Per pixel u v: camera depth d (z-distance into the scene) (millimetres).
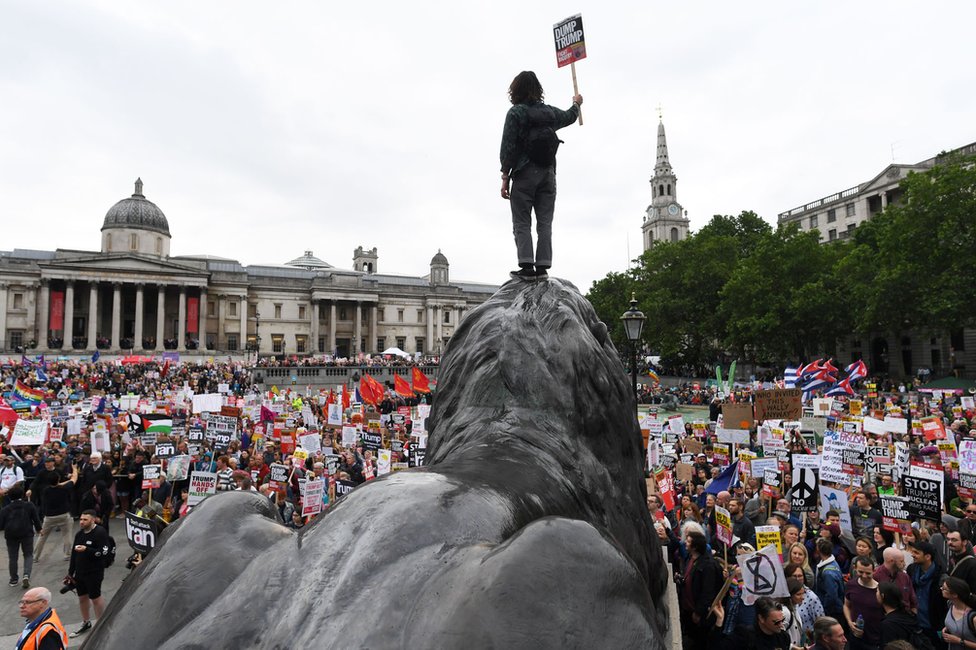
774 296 52469
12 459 14672
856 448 12430
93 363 61156
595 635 1355
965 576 7402
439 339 108750
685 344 65188
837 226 83062
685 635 7520
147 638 1418
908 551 8820
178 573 1562
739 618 7191
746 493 12375
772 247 55062
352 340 103750
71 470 15281
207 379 51812
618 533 3020
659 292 63062
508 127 4199
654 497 9500
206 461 14195
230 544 1678
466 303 111312
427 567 1521
